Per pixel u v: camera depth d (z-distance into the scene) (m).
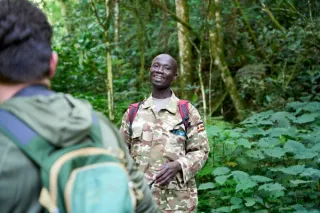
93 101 5.66
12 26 1.03
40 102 1.01
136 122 3.01
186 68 6.95
